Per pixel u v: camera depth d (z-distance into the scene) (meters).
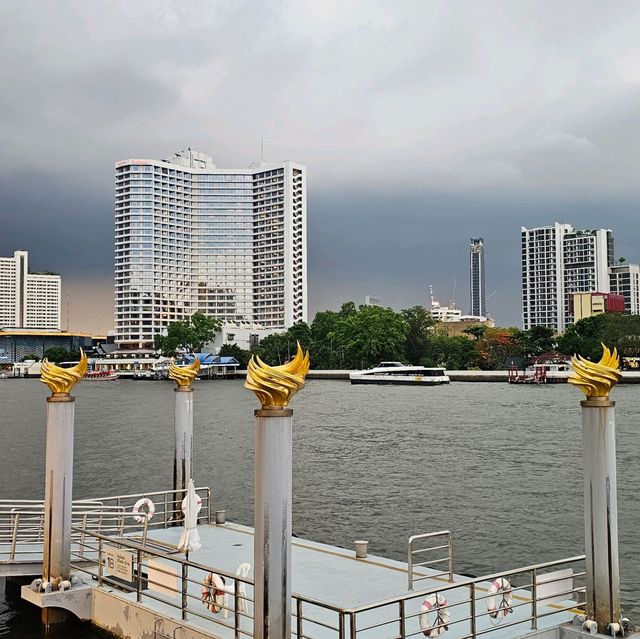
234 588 14.54
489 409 99.19
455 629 14.20
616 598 13.51
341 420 87.44
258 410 11.26
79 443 70.31
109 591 16.84
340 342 198.38
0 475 53.88
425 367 181.00
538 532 32.88
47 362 17.30
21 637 16.98
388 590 16.66
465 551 30.02
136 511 20.59
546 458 55.47
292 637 13.70
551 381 165.88
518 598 15.73
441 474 49.19
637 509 37.41
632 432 70.06
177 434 23.66
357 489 44.19
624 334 174.88
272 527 11.12
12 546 19.02
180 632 14.55
